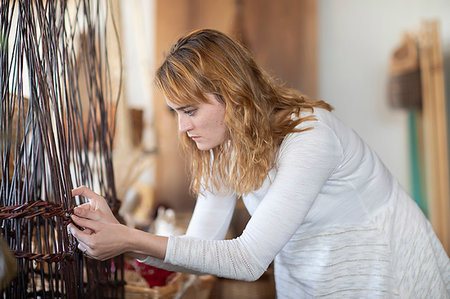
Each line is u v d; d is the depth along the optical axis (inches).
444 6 139.6
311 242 42.7
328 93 143.9
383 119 142.1
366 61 142.5
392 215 43.5
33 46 31.4
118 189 76.0
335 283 42.1
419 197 134.0
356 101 143.1
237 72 37.7
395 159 141.5
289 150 37.9
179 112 38.8
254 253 35.4
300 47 138.9
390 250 42.1
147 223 86.0
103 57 55.2
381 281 41.9
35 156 31.7
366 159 42.7
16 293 32.3
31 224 32.2
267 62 139.6
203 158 45.6
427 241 44.3
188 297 59.7
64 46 36.9
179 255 34.5
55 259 32.6
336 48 143.5
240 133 37.9
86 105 52.4
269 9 139.6
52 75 33.1
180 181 138.0
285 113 40.2
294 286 44.9
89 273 38.9
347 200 41.9
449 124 138.9
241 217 118.2
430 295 43.0
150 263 40.8
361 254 42.1
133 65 112.3
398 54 134.4
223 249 35.4
